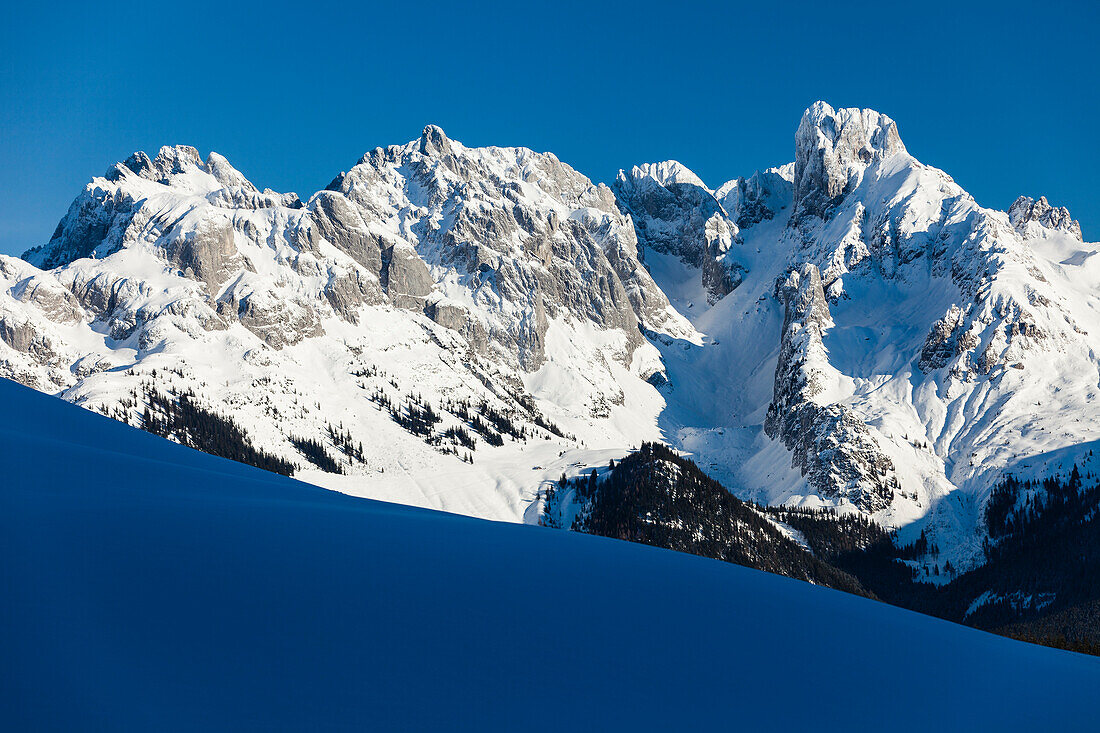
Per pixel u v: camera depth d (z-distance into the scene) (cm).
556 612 1633
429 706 1164
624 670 1401
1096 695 1614
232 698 1101
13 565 1356
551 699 1245
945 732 1334
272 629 1320
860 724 1323
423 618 1474
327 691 1159
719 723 1253
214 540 1694
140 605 1318
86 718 992
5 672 1050
